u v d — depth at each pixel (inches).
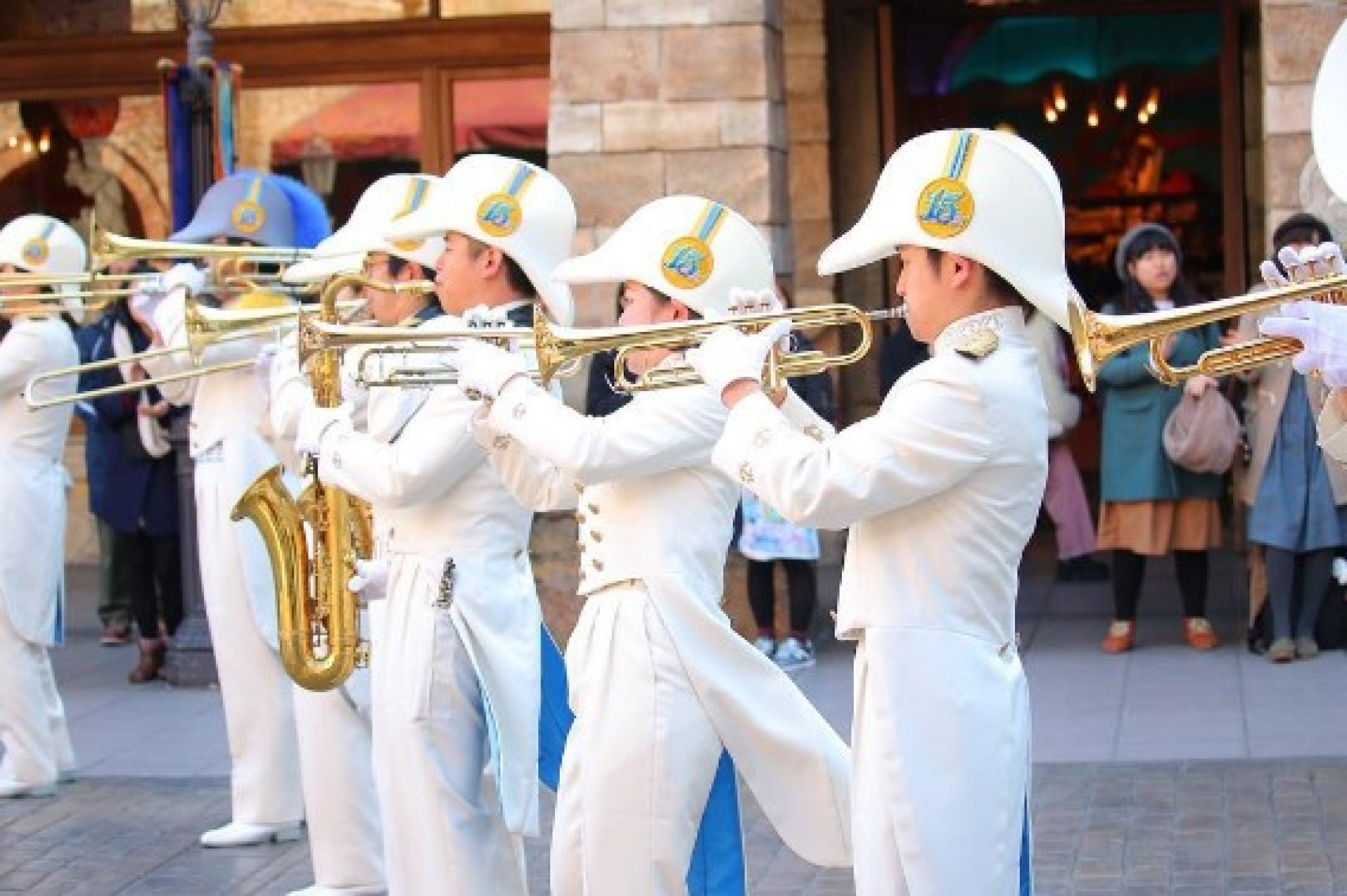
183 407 484.1
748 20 485.1
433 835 265.9
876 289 625.9
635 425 234.1
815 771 241.1
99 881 335.6
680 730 238.1
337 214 625.9
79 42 638.5
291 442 335.0
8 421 393.7
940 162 203.5
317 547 284.0
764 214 486.6
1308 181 469.7
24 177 647.1
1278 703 416.8
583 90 490.6
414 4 618.5
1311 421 446.0
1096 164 671.8
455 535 267.1
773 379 215.5
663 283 241.0
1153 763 375.9
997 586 203.8
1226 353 201.6
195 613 488.1
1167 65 665.6
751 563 469.7
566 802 243.6
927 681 201.0
